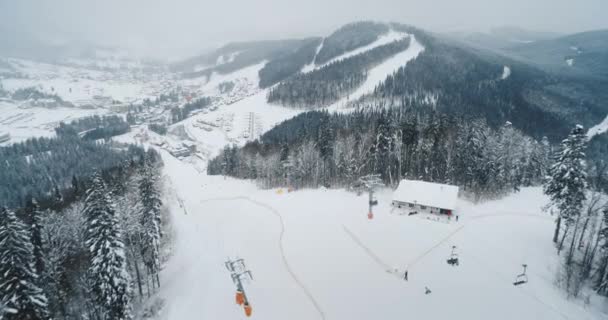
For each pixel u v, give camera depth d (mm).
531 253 53875
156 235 53969
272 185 100688
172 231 72438
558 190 52438
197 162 170625
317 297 45469
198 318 43500
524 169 90875
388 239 58719
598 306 42094
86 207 42906
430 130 87625
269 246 60312
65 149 191000
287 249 58312
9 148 187125
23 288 35156
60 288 47312
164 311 46875
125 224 54812
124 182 86250
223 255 59312
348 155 89438
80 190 90188
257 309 44062
